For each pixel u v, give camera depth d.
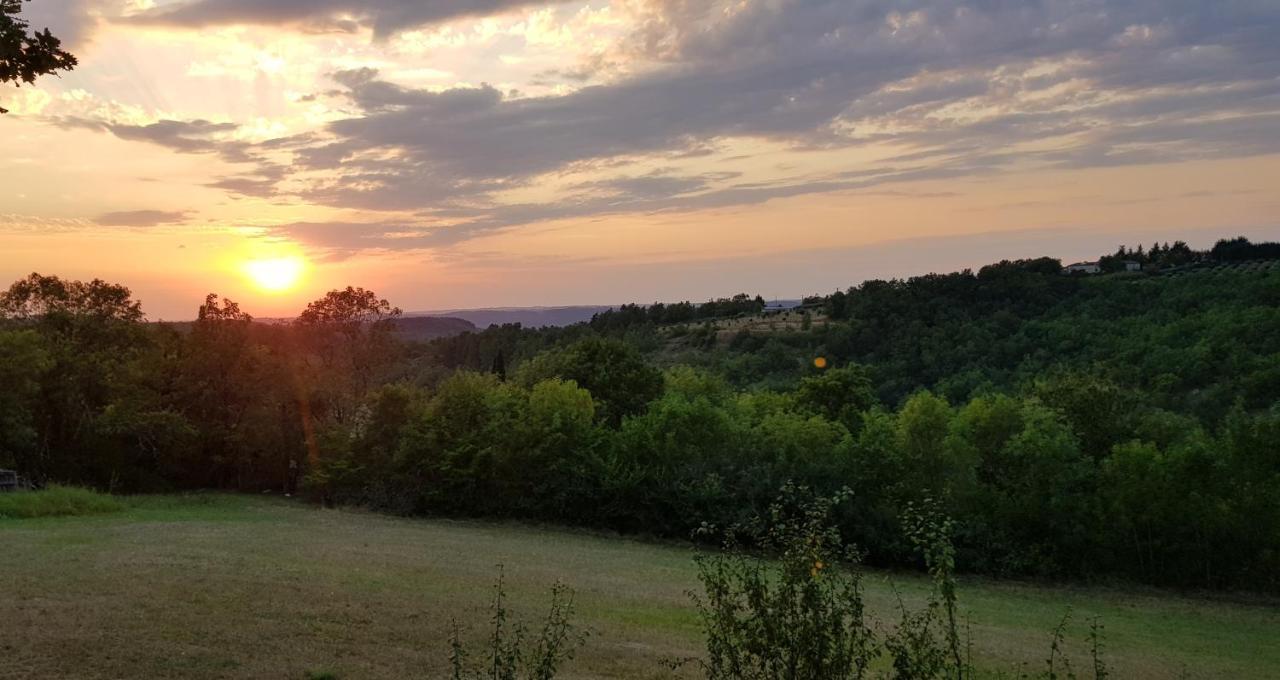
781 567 5.32
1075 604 26.98
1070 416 39.03
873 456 32.75
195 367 43.28
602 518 35.81
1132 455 31.59
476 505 37.16
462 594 17.02
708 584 5.52
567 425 37.72
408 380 50.56
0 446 38.69
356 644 11.91
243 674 9.98
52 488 31.75
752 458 35.00
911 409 34.12
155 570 16.77
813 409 45.50
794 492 6.01
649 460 35.78
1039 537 31.77
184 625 12.19
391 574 19.17
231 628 12.23
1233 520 30.12
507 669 7.01
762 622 5.20
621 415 46.53
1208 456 30.83
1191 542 30.53
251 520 30.86
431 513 37.28
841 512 31.12
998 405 34.59
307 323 47.09
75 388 41.47
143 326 47.59
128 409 40.41
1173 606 27.45
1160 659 18.36
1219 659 19.16
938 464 32.56
